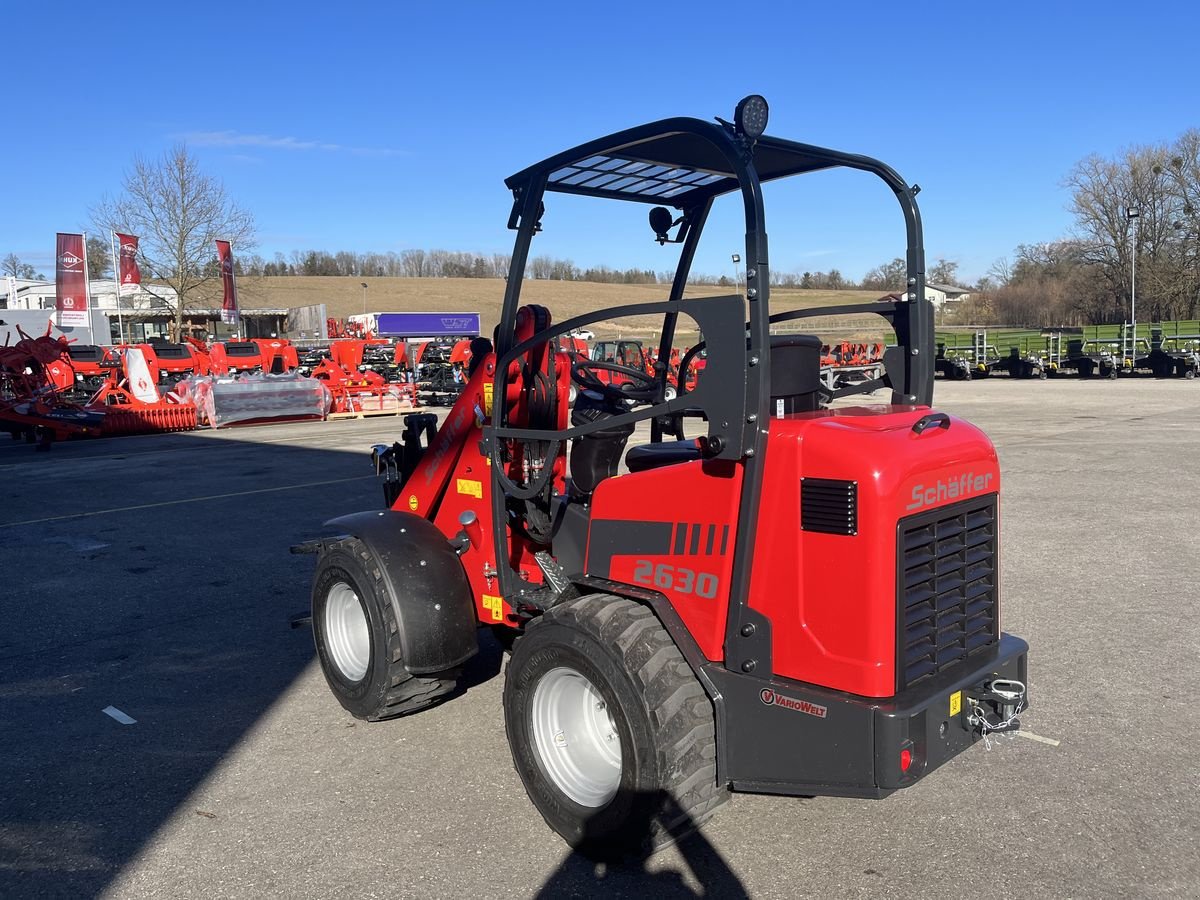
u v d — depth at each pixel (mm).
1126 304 51812
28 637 5715
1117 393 22750
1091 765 3754
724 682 2918
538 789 3285
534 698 3275
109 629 5848
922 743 2691
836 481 2660
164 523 9102
